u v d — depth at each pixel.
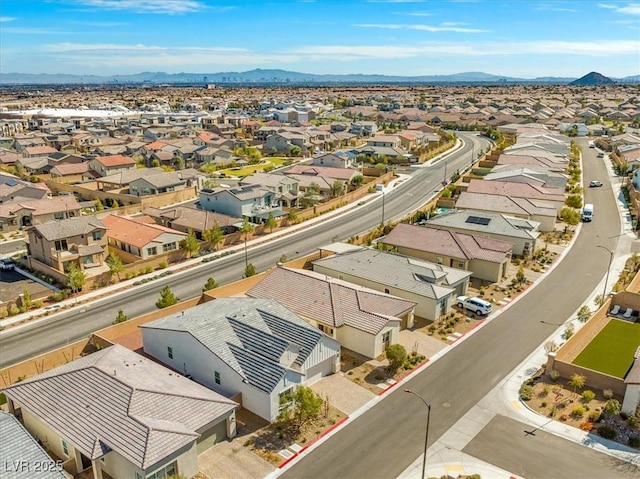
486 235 61.47
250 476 27.03
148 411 27.44
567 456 28.30
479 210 70.69
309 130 155.25
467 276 49.12
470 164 119.12
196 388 31.03
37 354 42.16
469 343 41.09
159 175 93.75
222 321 36.66
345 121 197.62
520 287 51.84
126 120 190.50
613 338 41.56
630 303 46.19
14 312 49.06
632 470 27.25
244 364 33.16
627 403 31.36
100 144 140.25
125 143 139.00
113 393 28.56
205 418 28.38
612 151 124.31
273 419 31.42
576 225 71.50
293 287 45.19
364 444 29.50
